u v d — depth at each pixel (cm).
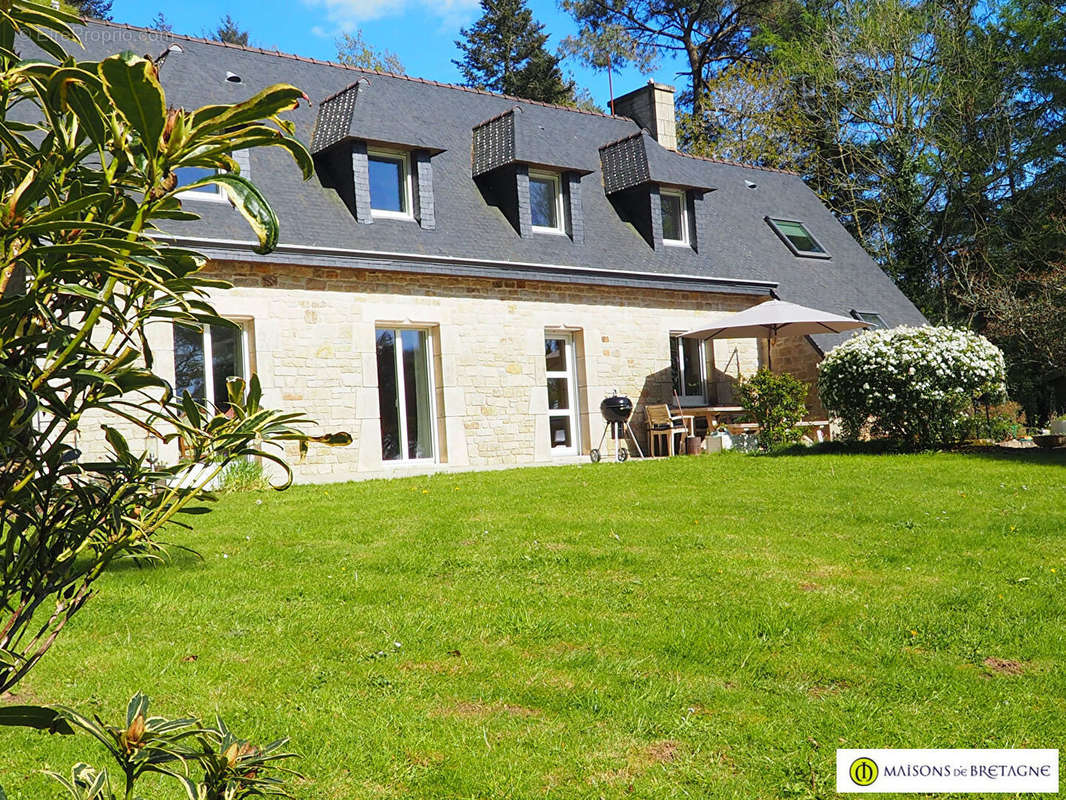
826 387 1442
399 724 412
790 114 2956
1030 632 527
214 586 626
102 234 134
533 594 611
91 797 144
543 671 476
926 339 1374
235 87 1439
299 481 1216
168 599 589
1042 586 614
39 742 387
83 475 153
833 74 2839
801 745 391
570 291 1580
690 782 363
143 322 153
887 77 2812
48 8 132
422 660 494
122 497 154
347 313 1343
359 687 456
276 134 137
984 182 2641
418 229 1441
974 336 1391
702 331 1633
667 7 3303
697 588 624
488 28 3756
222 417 163
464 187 1570
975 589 608
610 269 1588
